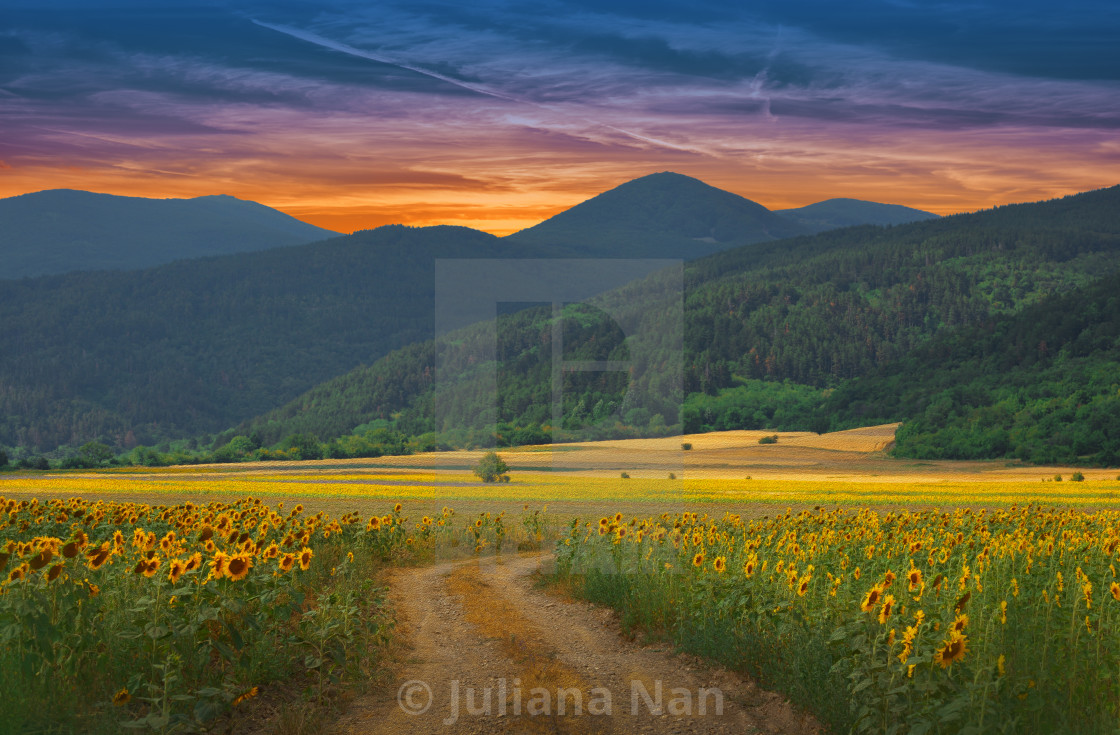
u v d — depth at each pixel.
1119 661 5.68
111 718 5.04
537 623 9.35
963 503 43.44
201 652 6.01
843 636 5.99
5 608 5.40
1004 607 6.19
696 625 8.16
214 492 54.72
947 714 4.72
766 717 6.22
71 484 64.75
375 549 15.00
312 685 6.59
